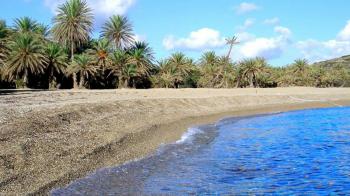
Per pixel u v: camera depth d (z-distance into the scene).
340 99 65.50
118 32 86.56
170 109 37.88
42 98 38.03
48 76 80.00
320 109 53.06
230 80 100.31
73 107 27.64
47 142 17.33
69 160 15.59
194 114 37.97
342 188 13.73
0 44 55.66
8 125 18.92
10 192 11.55
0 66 57.56
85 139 19.34
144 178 14.41
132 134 22.70
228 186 13.78
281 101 59.00
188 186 13.63
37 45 71.38
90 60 79.62
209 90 66.06
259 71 100.00
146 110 34.06
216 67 99.19
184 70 92.38
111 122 25.42
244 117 40.50
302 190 13.48
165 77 89.31
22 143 16.31
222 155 19.41
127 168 15.71
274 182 14.45
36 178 13.05
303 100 62.19
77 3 82.25
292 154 20.17
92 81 86.94
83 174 14.34
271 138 26.20
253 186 13.86
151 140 22.22
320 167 17.08
